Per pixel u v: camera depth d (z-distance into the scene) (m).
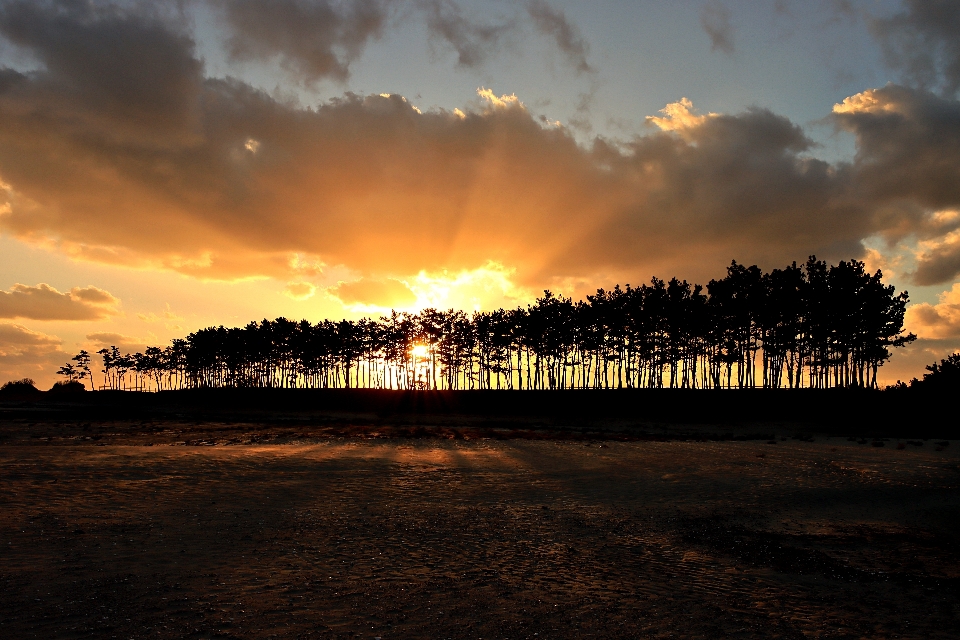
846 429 61.97
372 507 18.92
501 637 9.21
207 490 20.91
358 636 9.06
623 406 84.00
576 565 13.32
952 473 27.80
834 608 11.08
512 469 28.50
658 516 18.69
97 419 71.06
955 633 9.98
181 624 9.28
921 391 71.12
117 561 12.48
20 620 9.24
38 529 14.91
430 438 46.62
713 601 11.27
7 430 50.62
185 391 123.56
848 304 79.75
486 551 14.25
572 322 100.38
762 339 89.88
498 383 126.06
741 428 65.88
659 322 95.00
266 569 12.30
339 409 94.06
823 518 18.73
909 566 13.84
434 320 112.94
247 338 133.12
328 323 127.50
